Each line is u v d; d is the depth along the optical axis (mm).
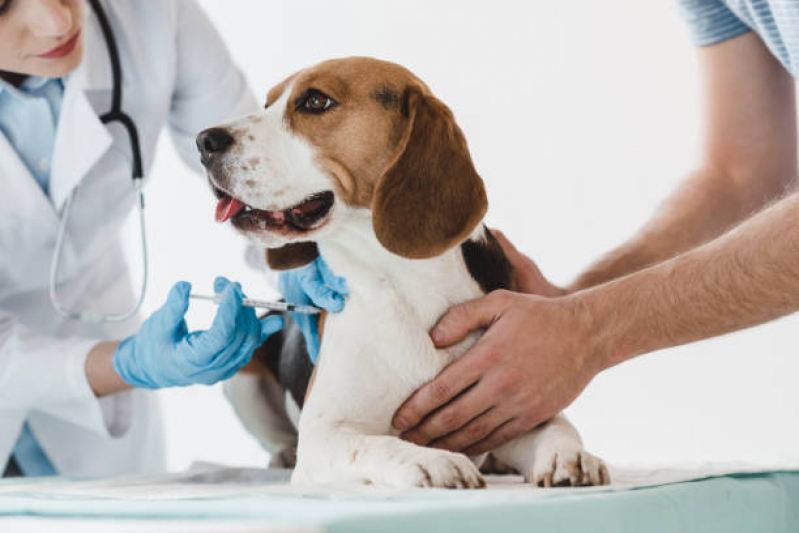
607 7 4422
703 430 4199
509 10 4527
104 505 1018
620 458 4270
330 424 1701
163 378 1932
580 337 1682
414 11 4625
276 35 4750
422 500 1028
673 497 1209
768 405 4137
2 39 1974
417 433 1752
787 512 1504
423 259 1755
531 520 951
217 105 2676
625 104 4406
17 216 2250
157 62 2445
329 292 1836
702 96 2543
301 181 1806
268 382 2795
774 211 1646
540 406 1684
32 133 2264
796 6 1882
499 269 1982
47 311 2473
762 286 1585
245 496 1096
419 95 1823
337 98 1835
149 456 2689
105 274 2627
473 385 1699
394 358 1757
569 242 4469
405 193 1755
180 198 4758
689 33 2516
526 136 4520
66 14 1993
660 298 1669
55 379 2139
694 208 2479
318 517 806
